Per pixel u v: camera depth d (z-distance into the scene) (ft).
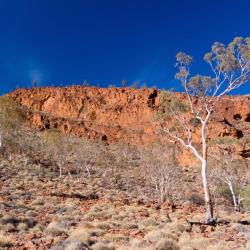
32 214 72.28
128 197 131.44
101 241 50.90
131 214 82.12
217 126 290.76
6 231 56.49
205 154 80.07
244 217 94.02
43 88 454.40
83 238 49.73
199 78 84.94
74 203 96.37
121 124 390.01
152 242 52.13
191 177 215.31
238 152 211.82
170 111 94.02
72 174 197.98
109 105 421.18
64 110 421.18
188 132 87.66
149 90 427.33
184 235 57.72
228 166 148.05
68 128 363.97
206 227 68.18
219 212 104.63
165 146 178.60
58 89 450.30
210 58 83.87
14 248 44.65
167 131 92.73
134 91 431.02
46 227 60.85
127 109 408.26
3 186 118.42
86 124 383.04
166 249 47.29
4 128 201.05
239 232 63.67
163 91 97.91
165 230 59.62
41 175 169.48
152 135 347.97
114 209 89.71
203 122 82.48
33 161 207.10
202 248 49.11
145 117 393.09
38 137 295.89
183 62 86.12
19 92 447.42
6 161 189.06
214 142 171.73
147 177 184.14
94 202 102.78
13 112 200.44
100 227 63.36
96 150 274.36
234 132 289.33
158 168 160.97
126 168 239.09
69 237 51.21
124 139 352.90
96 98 432.25
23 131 305.53
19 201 90.17
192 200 151.74
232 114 360.28
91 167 224.74
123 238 54.08
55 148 211.41
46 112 418.92
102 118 403.75
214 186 167.84
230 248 49.16
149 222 70.28
